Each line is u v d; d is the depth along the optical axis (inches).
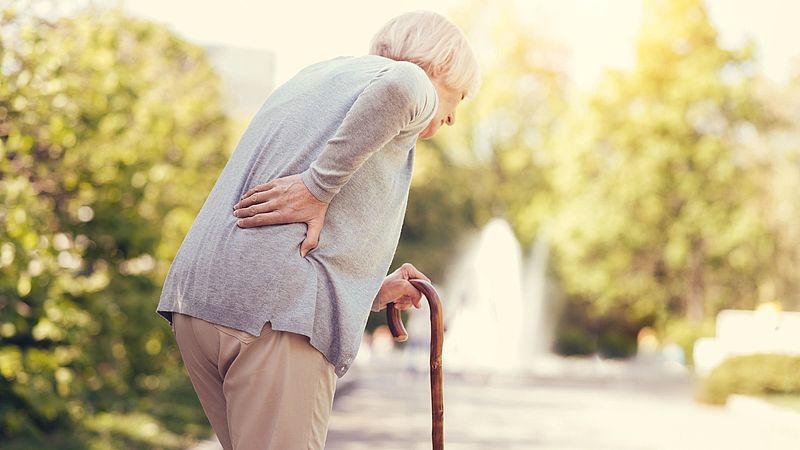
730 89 1498.5
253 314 95.0
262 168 99.7
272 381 95.0
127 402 396.8
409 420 623.8
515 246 1318.9
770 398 848.9
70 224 376.8
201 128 732.7
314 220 97.3
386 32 109.0
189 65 719.1
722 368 893.8
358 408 713.6
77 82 342.3
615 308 1863.9
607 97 1557.6
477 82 109.7
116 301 400.2
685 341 1536.7
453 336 1171.9
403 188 103.3
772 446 533.6
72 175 357.1
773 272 1584.6
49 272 323.9
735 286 1657.2
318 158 96.8
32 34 311.4
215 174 682.8
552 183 1680.6
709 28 1521.9
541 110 1968.5
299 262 96.2
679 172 1529.3
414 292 113.4
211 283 96.3
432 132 110.4
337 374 99.5
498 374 1211.2
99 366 409.4
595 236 1556.3
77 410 362.0
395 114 95.3
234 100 853.8
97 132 351.9
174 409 496.7
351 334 97.3
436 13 109.6
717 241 1534.2
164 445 368.2
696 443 542.6
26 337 341.7
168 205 496.1
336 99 100.8
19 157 332.2
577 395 981.8
